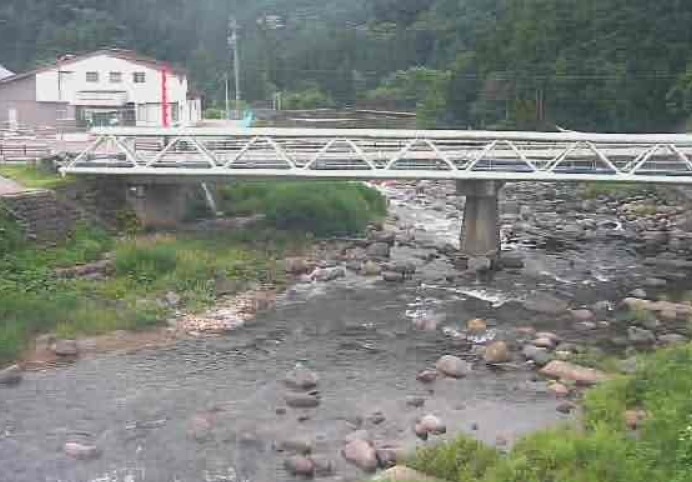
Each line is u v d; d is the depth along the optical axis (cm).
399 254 3394
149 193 3388
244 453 1645
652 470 1443
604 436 1547
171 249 2938
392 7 12425
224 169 3111
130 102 5559
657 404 1692
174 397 1923
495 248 3350
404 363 2166
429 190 5409
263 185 4062
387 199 4794
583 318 2542
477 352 2236
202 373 2081
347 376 2070
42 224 2867
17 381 2002
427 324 2466
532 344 2272
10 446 1672
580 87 6675
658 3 6531
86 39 10025
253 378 2052
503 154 3169
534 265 3269
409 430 1745
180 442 1694
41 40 9988
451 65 9469
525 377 2052
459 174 3038
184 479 1546
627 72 6406
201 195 3806
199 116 7006
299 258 3209
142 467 1591
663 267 3231
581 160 3341
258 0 15825
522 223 4219
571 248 3606
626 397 1789
